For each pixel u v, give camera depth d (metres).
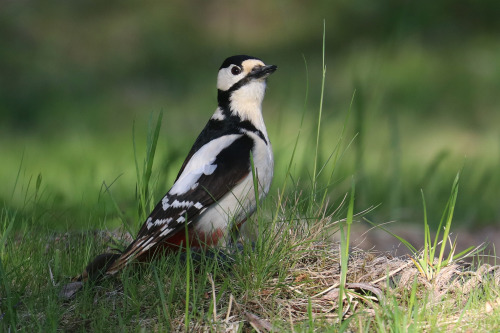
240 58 8.23
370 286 6.86
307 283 7.10
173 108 20.84
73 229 9.23
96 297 7.02
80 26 26.50
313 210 8.29
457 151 16.83
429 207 12.53
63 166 15.71
